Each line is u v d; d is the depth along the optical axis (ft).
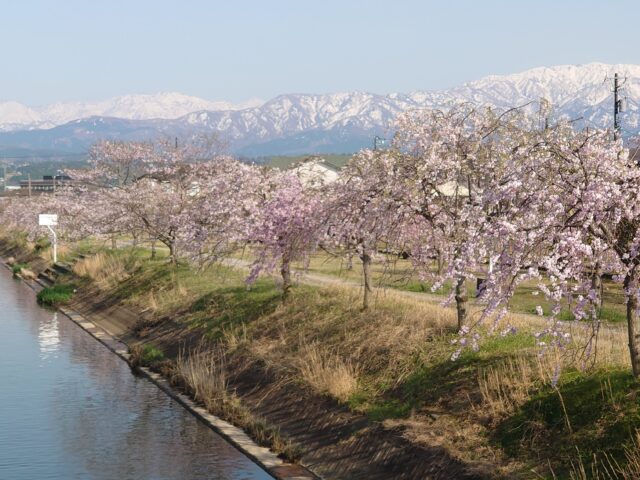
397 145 67.51
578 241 46.50
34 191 500.74
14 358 118.11
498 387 57.98
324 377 75.56
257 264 99.66
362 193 70.38
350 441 64.95
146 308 135.54
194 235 119.24
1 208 431.43
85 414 87.40
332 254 89.15
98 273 180.65
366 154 74.74
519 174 50.55
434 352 69.41
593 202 46.42
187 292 131.13
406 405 64.28
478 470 51.57
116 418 85.56
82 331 142.00
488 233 48.21
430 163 63.98
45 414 87.61
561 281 47.06
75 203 207.00
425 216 68.54
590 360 56.13
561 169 49.14
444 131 65.77
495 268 48.11
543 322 76.54
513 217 51.08
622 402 50.21
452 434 57.00
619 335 65.87
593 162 48.52
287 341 91.25
